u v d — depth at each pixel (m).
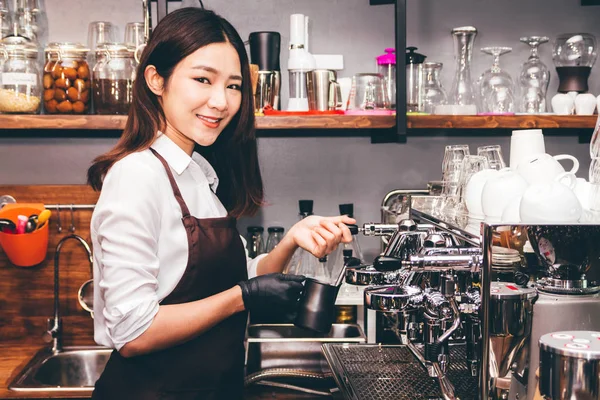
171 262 1.34
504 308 1.08
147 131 1.37
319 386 1.95
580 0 2.48
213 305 1.27
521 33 2.48
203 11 1.37
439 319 1.23
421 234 1.34
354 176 2.49
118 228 1.24
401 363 1.52
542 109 2.31
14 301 2.35
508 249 1.09
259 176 1.65
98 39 2.29
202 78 1.32
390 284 1.29
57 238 2.34
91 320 2.36
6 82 2.11
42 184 2.40
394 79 2.31
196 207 1.43
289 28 2.43
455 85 2.33
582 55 2.31
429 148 2.49
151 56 1.35
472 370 1.25
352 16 2.44
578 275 1.10
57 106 2.15
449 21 2.47
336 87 2.24
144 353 1.26
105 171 1.35
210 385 1.37
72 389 1.89
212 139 1.38
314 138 2.47
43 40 2.38
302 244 1.43
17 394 1.88
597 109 2.25
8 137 2.39
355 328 2.17
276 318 2.13
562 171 1.40
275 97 2.25
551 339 0.95
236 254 1.45
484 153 1.93
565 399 0.90
